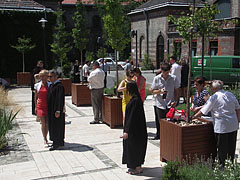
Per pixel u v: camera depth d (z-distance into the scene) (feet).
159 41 109.29
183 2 101.40
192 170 14.43
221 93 16.89
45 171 18.19
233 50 77.36
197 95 20.61
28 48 67.82
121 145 23.20
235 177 13.62
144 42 118.21
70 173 17.84
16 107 34.32
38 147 22.91
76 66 56.49
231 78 57.52
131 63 62.54
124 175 17.39
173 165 14.05
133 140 16.98
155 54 111.14
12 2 74.54
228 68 57.72
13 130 27.96
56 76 22.07
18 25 71.82
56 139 22.12
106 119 29.50
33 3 76.23
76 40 54.08
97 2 144.56
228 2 96.53
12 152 21.77
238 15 92.48
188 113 17.70
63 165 19.13
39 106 22.94
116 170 18.17
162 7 102.83
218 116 16.75
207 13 17.78
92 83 29.66
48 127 22.39
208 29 17.95
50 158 20.45
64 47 67.56
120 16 30.89
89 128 28.55
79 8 54.80
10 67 73.15
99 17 163.53
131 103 16.96
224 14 98.32
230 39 78.28
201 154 17.01
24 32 72.54
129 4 150.92
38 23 72.95
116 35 30.96
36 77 32.73
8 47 72.18
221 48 81.00
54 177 17.28
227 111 16.69
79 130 27.84
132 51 127.75
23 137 25.68
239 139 23.89
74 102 42.09
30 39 69.10
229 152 17.04
